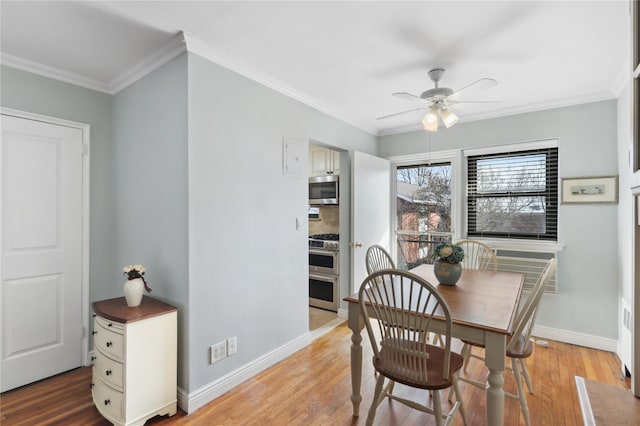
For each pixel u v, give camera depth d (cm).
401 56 229
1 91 227
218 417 202
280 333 279
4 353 229
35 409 211
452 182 386
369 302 184
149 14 181
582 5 172
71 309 260
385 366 174
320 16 183
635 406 103
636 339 109
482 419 197
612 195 290
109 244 280
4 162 228
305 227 308
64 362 256
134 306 210
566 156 313
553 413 204
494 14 181
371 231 390
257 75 254
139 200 249
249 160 251
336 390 232
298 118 301
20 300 236
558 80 269
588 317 304
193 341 211
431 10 177
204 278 218
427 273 275
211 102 223
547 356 284
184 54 211
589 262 303
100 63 238
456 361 179
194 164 212
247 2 170
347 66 245
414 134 409
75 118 261
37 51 221
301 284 303
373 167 394
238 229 242
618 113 286
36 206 242
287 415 204
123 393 184
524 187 345
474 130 366
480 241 355
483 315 170
